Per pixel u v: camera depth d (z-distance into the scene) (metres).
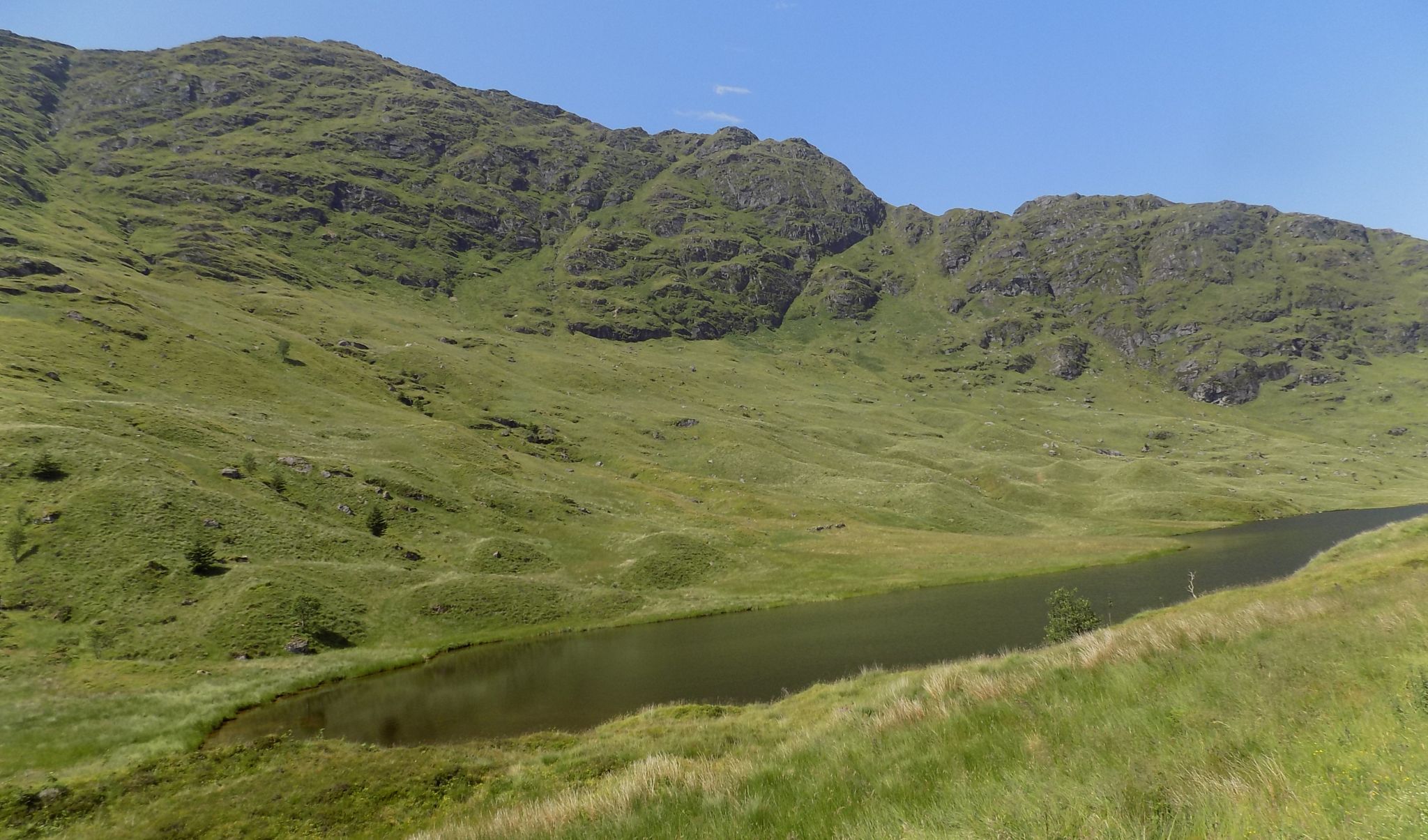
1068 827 8.02
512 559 89.94
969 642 59.16
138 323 141.25
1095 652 17.69
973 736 12.98
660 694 49.28
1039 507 163.50
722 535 110.75
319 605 64.94
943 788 10.54
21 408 82.19
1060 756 10.88
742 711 39.19
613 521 112.44
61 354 115.06
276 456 95.81
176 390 119.44
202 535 69.56
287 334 184.75
